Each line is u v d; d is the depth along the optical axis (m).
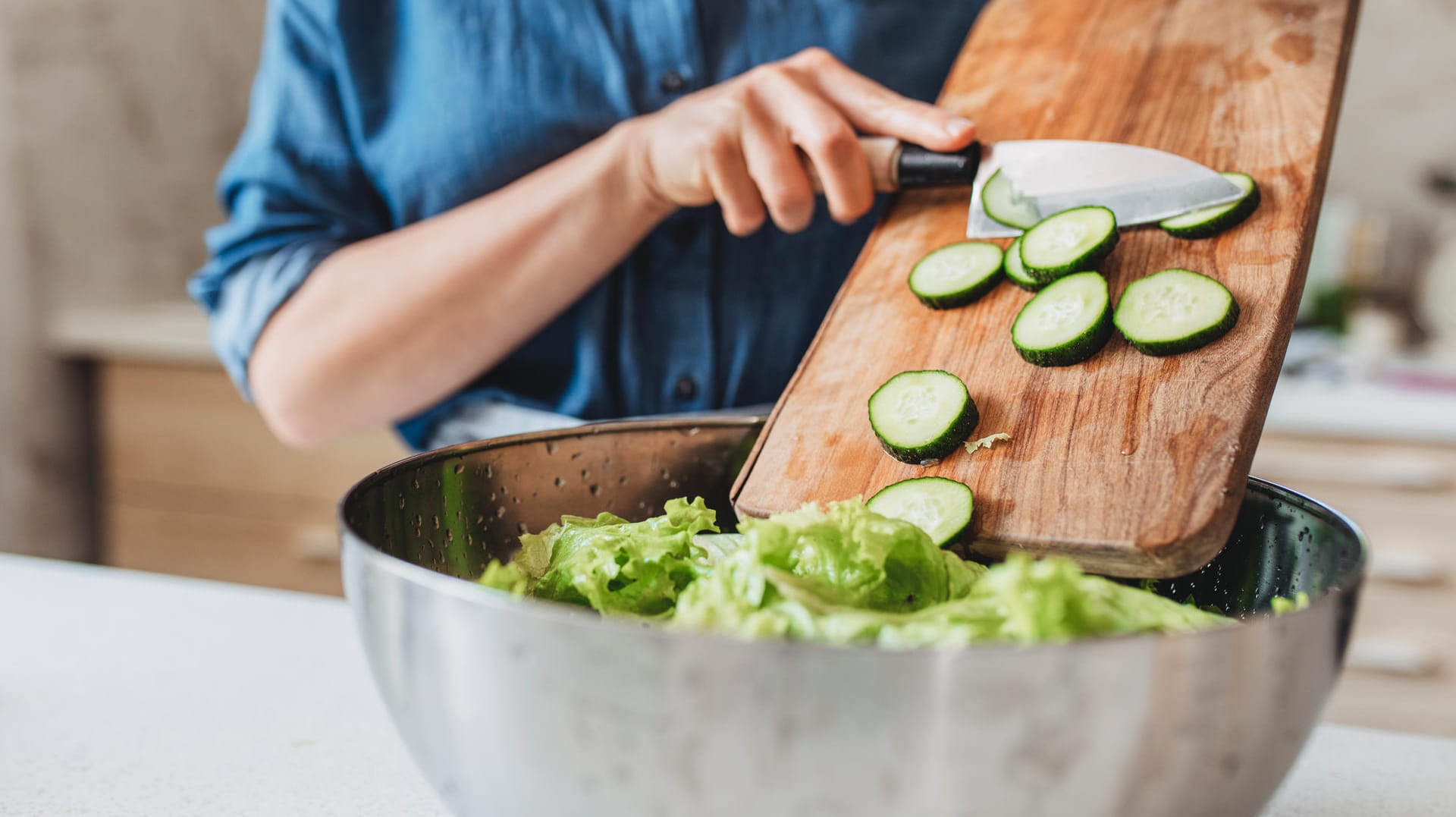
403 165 0.91
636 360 0.91
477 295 0.85
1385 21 1.77
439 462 0.60
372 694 0.70
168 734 0.66
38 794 0.62
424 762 0.52
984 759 0.44
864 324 0.70
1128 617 0.50
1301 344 1.61
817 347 0.69
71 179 1.71
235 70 1.99
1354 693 1.38
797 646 0.43
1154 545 0.58
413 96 0.90
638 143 0.81
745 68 0.90
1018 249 0.69
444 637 0.48
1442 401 1.32
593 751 0.47
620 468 0.66
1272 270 0.65
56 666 0.72
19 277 1.64
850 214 0.73
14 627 0.76
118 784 0.63
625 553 0.59
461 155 0.89
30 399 1.66
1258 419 0.61
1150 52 0.78
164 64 1.85
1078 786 0.45
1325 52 0.75
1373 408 1.30
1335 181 1.84
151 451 1.71
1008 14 0.83
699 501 0.62
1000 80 0.79
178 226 1.91
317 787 0.63
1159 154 0.69
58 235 1.70
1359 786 0.62
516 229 0.84
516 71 0.88
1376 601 1.34
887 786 0.44
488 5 0.88
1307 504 0.57
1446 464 1.28
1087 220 0.68
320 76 0.91
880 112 0.74
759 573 0.51
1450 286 1.68
